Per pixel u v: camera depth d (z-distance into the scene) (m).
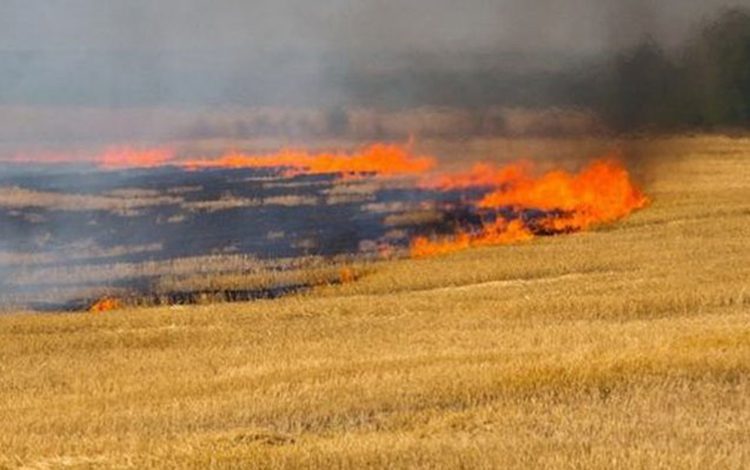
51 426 38.66
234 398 40.94
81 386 49.03
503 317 61.59
